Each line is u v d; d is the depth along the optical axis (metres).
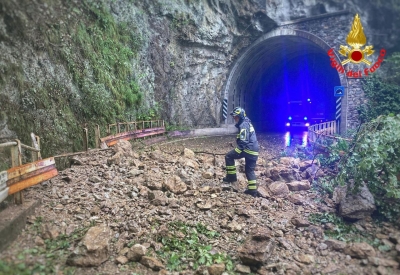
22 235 3.73
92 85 9.54
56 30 8.18
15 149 4.29
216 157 10.01
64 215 4.40
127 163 7.38
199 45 18.36
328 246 4.23
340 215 5.06
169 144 12.96
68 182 5.72
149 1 14.95
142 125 13.17
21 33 6.67
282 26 19.16
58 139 7.48
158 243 4.04
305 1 18.19
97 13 10.91
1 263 3.04
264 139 16.45
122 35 12.79
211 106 20.38
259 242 3.99
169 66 16.30
